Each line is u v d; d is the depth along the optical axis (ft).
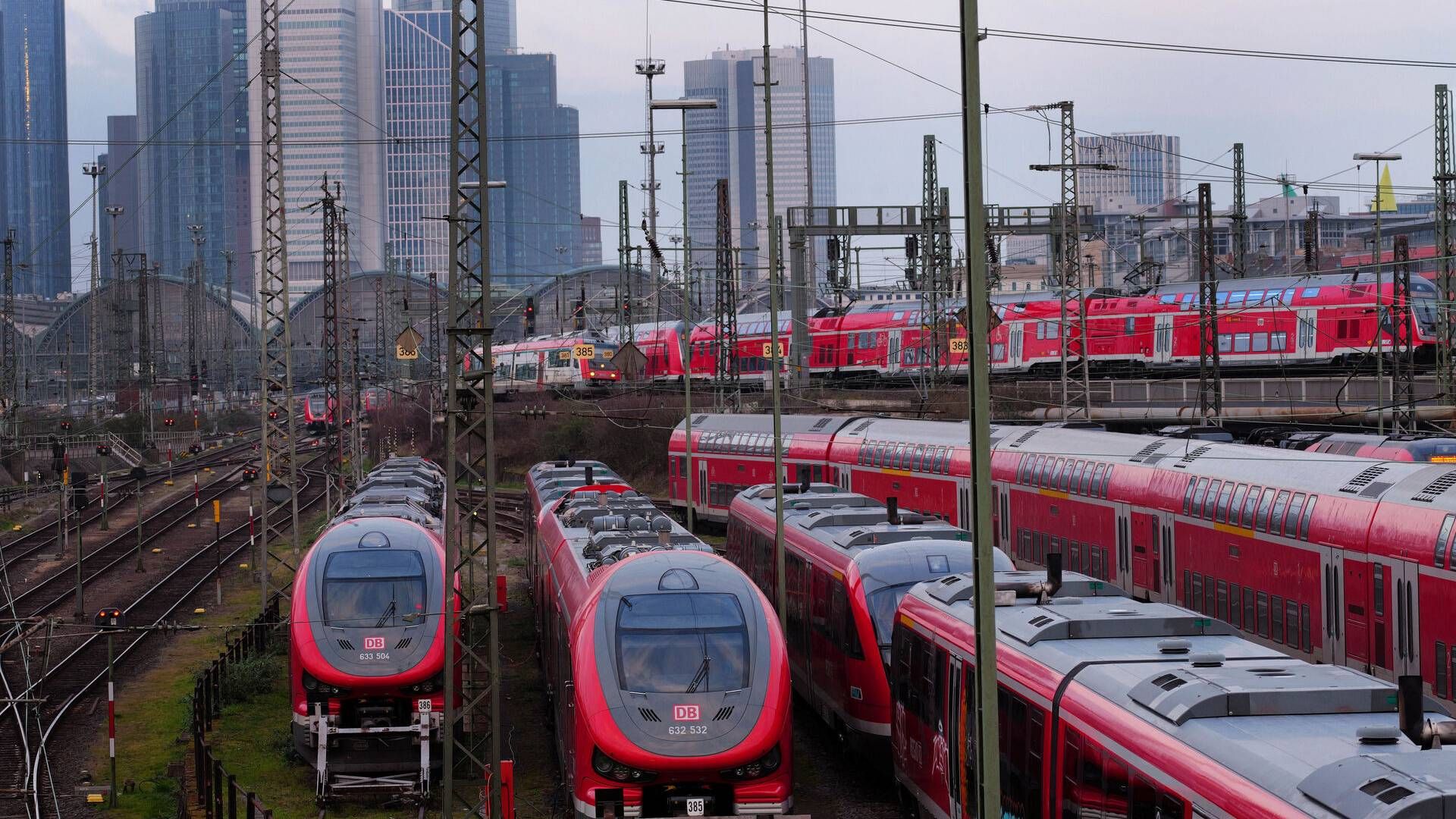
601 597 69.97
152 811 83.87
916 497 158.81
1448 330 190.49
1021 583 68.49
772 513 111.24
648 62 194.18
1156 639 58.03
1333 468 93.15
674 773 63.98
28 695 105.40
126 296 478.59
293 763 93.25
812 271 299.58
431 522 103.40
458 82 76.84
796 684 100.73
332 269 192.95
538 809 80.89
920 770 71.20
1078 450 131.34
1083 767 50.78
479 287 82.33
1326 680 47.14
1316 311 200.13
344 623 86.48
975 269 46.52
